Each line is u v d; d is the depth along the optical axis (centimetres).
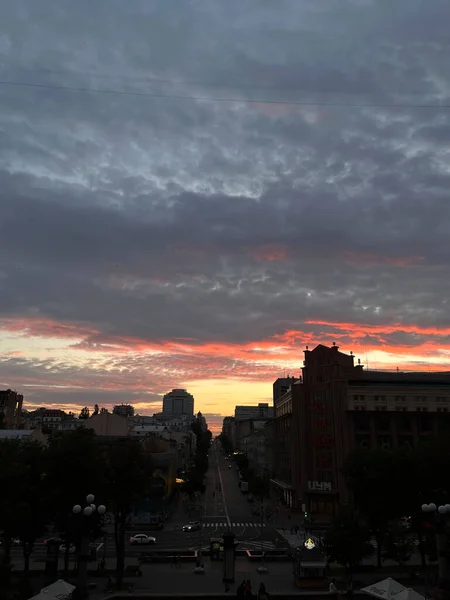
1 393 17062
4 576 4256
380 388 10412
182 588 4609
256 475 14438
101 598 3912
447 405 10412
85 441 5038
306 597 3888
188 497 12519
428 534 5003
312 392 10800
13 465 4609
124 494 4972
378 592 3125
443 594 3397
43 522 5031
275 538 7706
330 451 10294
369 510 5312
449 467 5206
